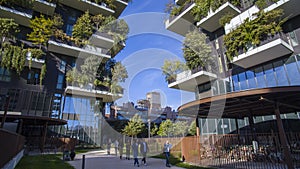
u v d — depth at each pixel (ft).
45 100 59.06
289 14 40.06
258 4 41.65
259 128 41.45
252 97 22.20
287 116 37.60
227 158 26.35
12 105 53.52
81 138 56.65
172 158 32.30
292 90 18.97
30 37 59.47
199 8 54.85
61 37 64.18
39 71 63.62
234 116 39.06
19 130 43.01
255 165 22.80
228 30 46.98
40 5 64.28
